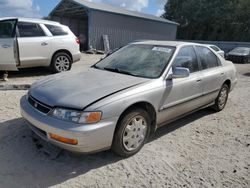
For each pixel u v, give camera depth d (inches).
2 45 287.1
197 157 146.4
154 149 151.7
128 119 133.6
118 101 126.5
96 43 887.1
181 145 159.8
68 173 123.7
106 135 123.6
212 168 136.4
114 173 126.1
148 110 149.1
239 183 125.6
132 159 139.4
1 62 289.4
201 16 1697.8
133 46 188.4
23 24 308.7
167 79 155.3
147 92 140.9
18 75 329.1
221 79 212.1
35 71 356.2
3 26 297.0
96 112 119.5
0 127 164.7
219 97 220.2
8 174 119.5
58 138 119.6
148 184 119.8
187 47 181.9
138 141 143.2
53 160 133.0
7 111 193.0
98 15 866.8
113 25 916.6
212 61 208.4
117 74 157.4
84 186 115.3
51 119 122.1
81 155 138.9
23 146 143.8
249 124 203.3
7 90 253.6
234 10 1565.0
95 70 168.6
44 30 326.6
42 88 140.8
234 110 237.3
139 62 168.2
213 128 190.9
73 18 1065.5
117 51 191.5
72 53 354.9
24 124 170.9
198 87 181.6
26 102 143.3
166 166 135.1
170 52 169.2
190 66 179.8
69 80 148.5
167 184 120.7
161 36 1090.1
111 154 142.4
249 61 834.8
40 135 130.0
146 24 1021.8
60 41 339.9
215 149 157.6
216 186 122.0
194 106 185.5
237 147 162.4
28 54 310.2
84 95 126.8
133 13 1038.4
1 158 131.4
